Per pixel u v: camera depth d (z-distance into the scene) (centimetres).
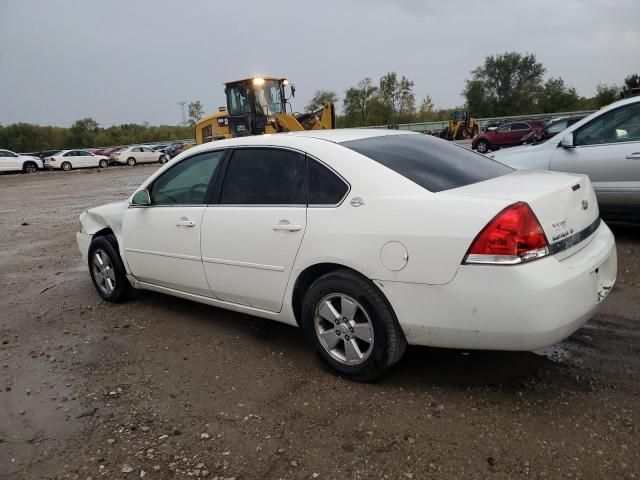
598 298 304
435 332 300
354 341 334
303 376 354
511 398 310
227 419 309
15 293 596
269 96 1730
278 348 402
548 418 288
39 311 525
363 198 323
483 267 277
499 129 2906
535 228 278
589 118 616
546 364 346
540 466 252
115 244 517
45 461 281
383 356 320
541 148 657
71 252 808
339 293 333
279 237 358
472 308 283
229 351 402
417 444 274
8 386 367
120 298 528
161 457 278
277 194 368
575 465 251
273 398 329
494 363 352
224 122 1847
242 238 380
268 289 374
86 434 303
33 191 2120
